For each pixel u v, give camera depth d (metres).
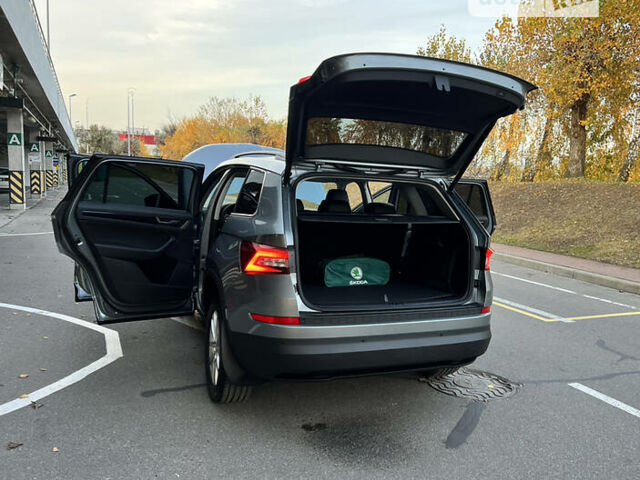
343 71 2.45
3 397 3.30
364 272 3.53
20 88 19.48
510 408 3.45
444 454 2.81
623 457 2.84
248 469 2.59
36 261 8.25
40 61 17.84
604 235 11.94
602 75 14.93
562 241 12.34
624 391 3.82
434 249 3.67
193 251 4.06
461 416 3.29
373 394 3.59
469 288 3.21
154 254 3.87
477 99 2.87
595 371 4.24
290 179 3.00
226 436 2.91
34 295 6.00
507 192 17.70
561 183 16.67
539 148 18.75
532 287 8.21
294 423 3.11
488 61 19.12
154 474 2.51
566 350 4.80
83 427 2.95
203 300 3.67
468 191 5.08
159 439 2.85
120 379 3.66
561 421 3.27
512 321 5.89
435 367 3.05
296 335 2.67
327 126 2.90
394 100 2.85
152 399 3.36
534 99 18.03
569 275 9.43
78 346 4.32
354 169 3.19
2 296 5.91
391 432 3.05
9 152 17.53
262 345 2.72
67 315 5.22
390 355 2.84
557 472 2.67
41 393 3.38
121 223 3.71
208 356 3.42
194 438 2.88
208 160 12.52
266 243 2.78
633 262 10.05
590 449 2.92
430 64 2.57
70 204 3.51
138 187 3.83
